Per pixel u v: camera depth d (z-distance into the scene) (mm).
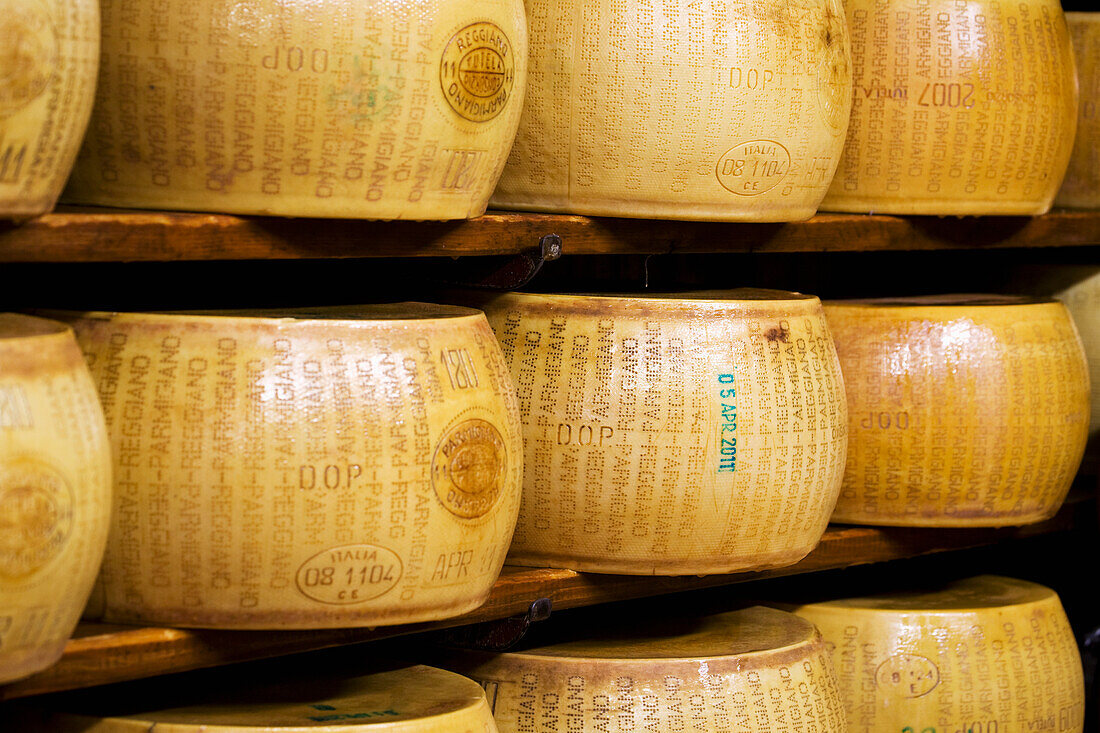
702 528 1437
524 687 1460
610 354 1425
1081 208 2094
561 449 1431
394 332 1199
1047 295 2186
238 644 1210
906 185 1727
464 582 1249
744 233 1587
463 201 1306
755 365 1439
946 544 1839
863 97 1714
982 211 1758
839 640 1743
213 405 1135
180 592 1156
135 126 1188
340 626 1192
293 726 1186
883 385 1730
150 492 1134
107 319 1175
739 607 1745
